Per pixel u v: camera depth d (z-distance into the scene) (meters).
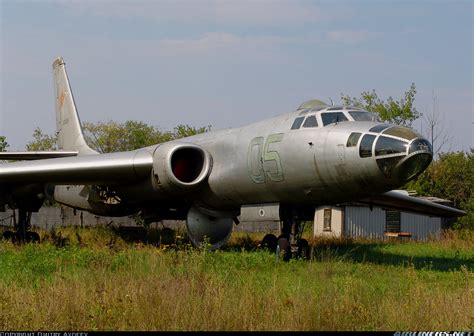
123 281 9.15
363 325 7.30
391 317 7.52
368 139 12.74
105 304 7.55
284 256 14.28
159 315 7.14
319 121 13.84
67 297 7.64
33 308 7.33
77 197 20.45
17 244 17.83
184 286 8.38
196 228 17.12
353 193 13.48
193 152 16.39
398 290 9.32
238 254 13.73
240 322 7.05
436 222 29.58
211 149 16.44
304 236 27.69
